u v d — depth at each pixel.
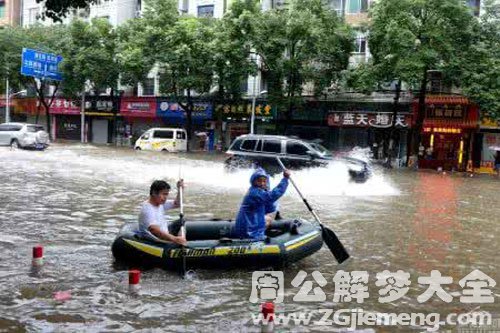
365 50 31.20
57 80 38.03
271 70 29.94
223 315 5.35
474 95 25.05
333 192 15.08
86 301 5.59
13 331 4.79
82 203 11.65
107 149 32.38
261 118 33.62
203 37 31.48
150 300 5.68
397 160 29.80
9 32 38.28
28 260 6.95
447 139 29.86
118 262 6.98
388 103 30.28
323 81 29.52
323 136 32.97
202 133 35.75
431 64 25.11
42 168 19.25
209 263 6.49
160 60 32.06
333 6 32.16
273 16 29.34
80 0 11.84
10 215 9.88
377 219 11.02
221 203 12.34
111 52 36.25
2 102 45.84
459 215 12.12
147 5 34.12
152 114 37.78
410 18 25.14
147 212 6.63
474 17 26.22
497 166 27.86
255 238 6.81
